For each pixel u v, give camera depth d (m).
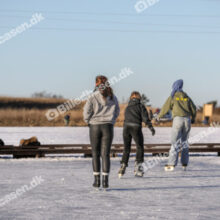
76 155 46.25
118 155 44.34
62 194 20.14
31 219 14.70
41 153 40.06
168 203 18.14
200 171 30.81
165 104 31.08
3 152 39.28
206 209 16.94
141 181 25.25
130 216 15.31
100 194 20.28
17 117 163.62
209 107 162.88
